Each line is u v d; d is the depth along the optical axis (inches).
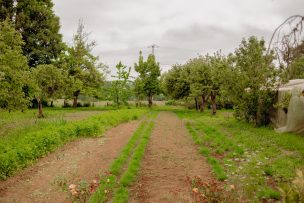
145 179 401.1
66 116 1274.6
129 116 1182.9
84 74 1937.7
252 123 959.0
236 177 393.4
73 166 463.8
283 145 570.6
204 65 1464.1
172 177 408.8
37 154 505.4
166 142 668.7
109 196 338.3
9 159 423.2
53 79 1197.1
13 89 861.8
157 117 1339.8
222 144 604.4
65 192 351.6
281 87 872.3
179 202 322.3
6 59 845.2
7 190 362.6
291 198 205.6
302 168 392.2
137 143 652.7
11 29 903.7
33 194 348.8
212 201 277.3
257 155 501.4
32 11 1915.6
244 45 903.1
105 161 494.0
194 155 536.7
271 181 374.9
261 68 869.8
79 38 2014.0
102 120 914.1
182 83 1819.6
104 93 2116.1
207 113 1620.3
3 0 1865.2
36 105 1876.2
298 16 199.0
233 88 914.1
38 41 1950.1
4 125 900.6
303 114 593.6
